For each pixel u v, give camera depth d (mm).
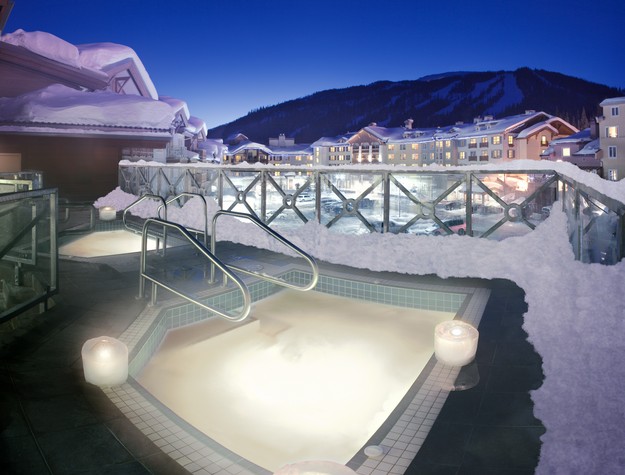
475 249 5984
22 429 2486
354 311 5398
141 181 12508
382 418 3418
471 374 3178
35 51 19828
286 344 4633
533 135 54219
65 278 5602
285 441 3121
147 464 2209
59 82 21078
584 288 3863
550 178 6434
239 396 3703
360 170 7141
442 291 5184
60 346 3637
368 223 7168
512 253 5766
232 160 83062
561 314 3797
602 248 5340
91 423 2562
